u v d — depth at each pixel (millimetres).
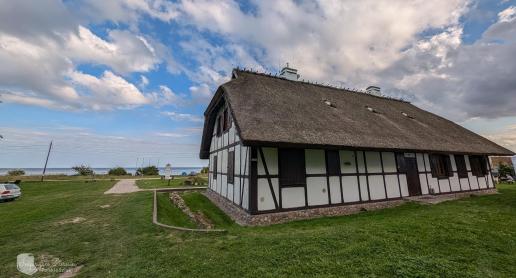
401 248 4438
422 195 10883
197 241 5102
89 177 36562
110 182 25953
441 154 11875
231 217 8711
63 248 4914
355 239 4938
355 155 9367
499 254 4262
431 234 5254
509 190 14648
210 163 14977
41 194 15883
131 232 5914
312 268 3721
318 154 8570
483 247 4574
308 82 13906
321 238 5008
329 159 8742
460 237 5039
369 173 9531
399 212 8250
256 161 7480
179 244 4945
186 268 3797
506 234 5289
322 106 10805
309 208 7996
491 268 3771
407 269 3631
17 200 12945
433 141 11227
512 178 23172
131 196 12875
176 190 15820
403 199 10102
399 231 5469
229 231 5957
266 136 6812
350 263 3875
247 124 7117
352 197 8898
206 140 14938
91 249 4828
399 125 11906
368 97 15562
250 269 3738
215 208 10617
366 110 12664
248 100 8719
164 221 7922
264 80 11695
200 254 4352
